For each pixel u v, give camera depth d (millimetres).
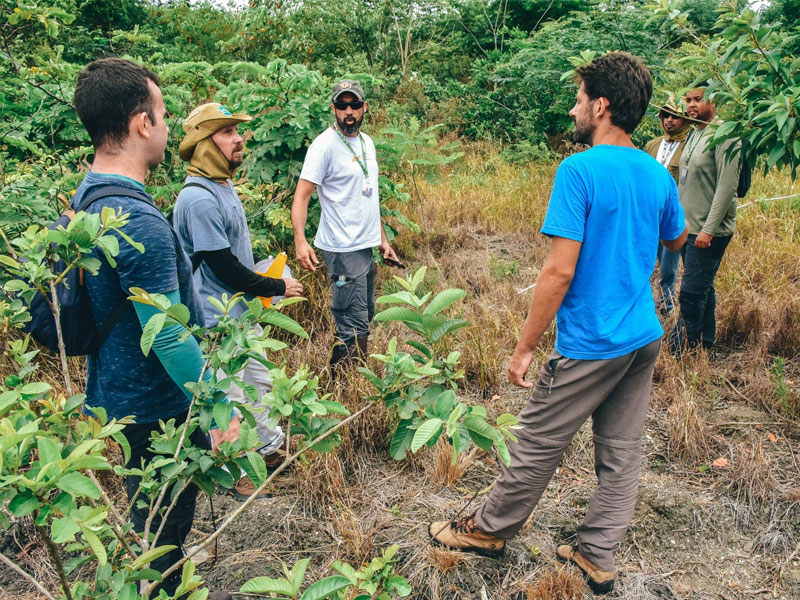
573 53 9703
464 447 1298
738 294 4285
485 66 12562
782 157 2719
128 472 1313
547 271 1895
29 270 1271
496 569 2307
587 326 1937
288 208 4465
